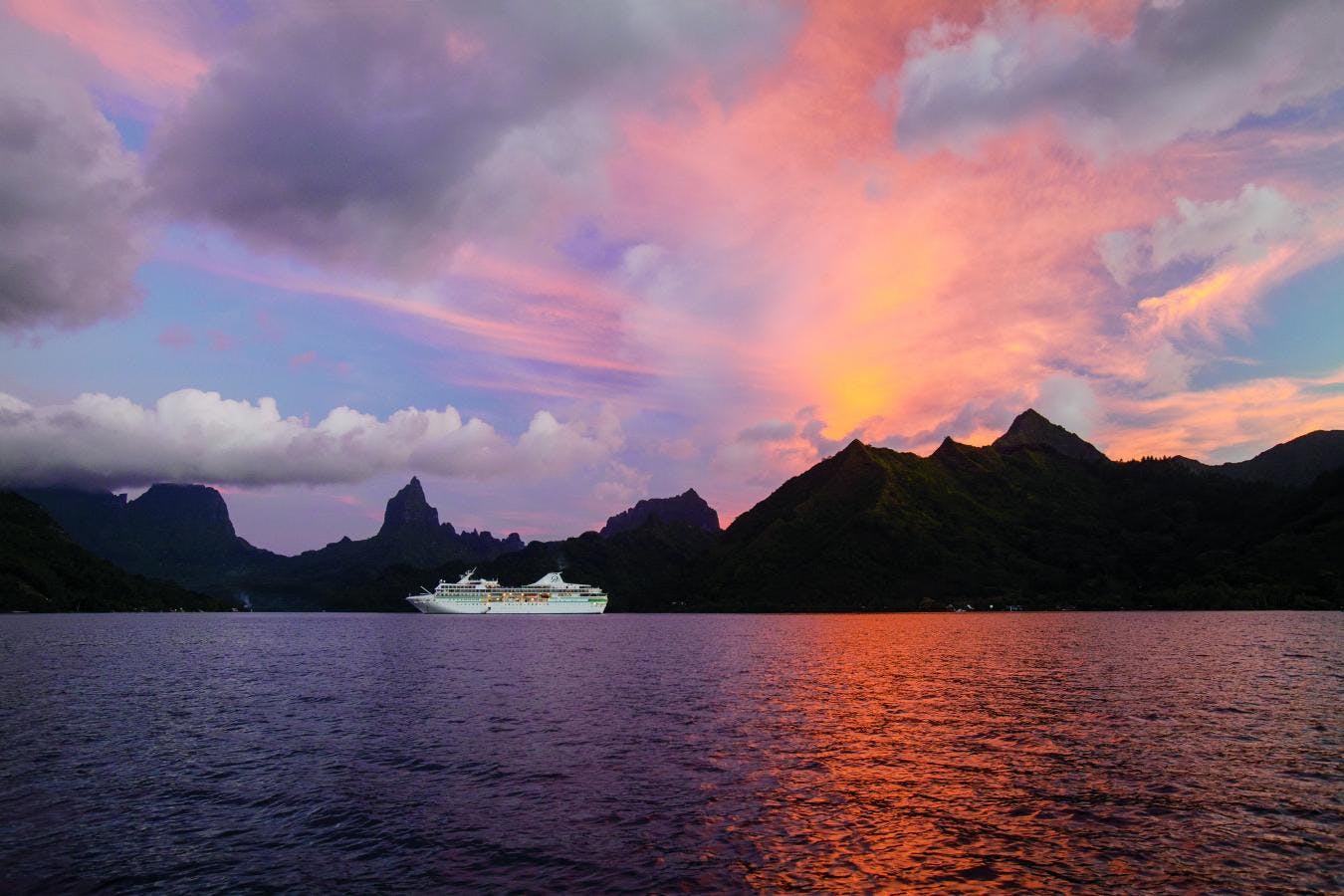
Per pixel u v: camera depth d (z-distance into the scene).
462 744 39.69
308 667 86.00
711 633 167.62
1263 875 20.98
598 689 63.97
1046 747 37.84
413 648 121.12
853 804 28.03
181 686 66.38
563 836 24.75
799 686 65.12
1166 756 35.47
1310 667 72.62
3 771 33.97
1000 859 22.38
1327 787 29.61
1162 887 20.23
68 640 130.62
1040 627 167.12
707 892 20.11
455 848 23.73
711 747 38.59
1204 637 117.94
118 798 29.47
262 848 23.89
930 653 99.81
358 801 28.91
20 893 20.42
